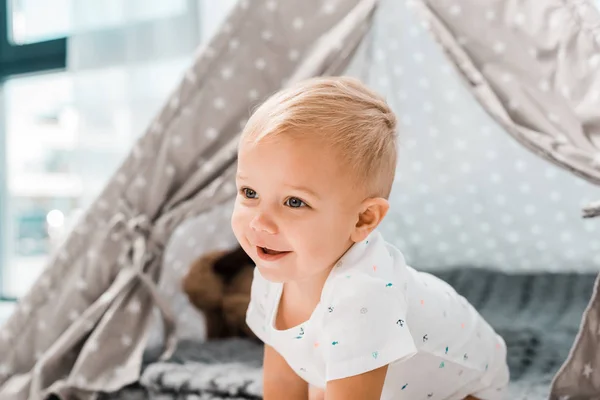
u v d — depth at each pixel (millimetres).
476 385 1074
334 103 817
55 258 1547
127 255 1510
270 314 964
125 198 1526
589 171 1175
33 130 3123
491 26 1294
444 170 2240
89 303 1531
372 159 822
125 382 1418
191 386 1358
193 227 1920
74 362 1505
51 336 1538
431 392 1020
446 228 2314
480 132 2166
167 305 1534
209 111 1487
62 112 3072
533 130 1243
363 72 1845
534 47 1261
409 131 2178
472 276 2174
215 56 1479
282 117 792
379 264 874
